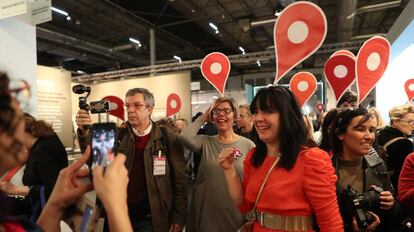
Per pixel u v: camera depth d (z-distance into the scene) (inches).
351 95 103.8
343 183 58.4
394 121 98.6
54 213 27.3
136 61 519.8
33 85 119.3
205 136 89.2
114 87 432.5
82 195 27.3
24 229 20.9
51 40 356.5
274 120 46.3
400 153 92.8
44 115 182.1
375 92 297.0
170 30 410.6
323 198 42.4
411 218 60.2
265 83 618.2
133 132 81.0
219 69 121.3
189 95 390.6
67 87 200.5
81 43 386.0
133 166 78.2
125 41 448.8
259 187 47.9
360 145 56.5
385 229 56.1
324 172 43.0
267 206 46.0
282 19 71.7
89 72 587.5
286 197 44.1
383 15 370.9
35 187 64.3
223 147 83.7
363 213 51.6
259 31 424.5
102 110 63.4
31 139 76.0
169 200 79.1
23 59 115.9
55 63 490.3
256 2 330.6
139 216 76.9
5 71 19.4
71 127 200.7
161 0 315.0
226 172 55.6
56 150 76.5
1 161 18.5
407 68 277.6
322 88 505.7
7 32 110.3
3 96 18.1
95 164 27.0
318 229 45.0
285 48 71.9
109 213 22.8
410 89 178.2
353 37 407.5
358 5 331.0
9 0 103.7
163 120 141.8
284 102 46.0
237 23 390.0
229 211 78.8
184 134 86.1
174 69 430.3
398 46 247.6
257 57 431.8
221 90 121.3
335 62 101.6
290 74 551.5
